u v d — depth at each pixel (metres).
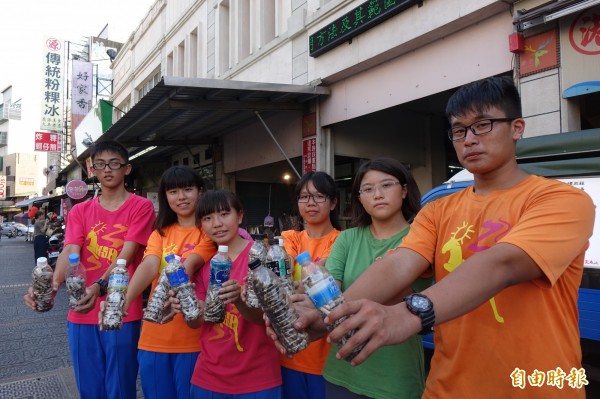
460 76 5.41
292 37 7.92
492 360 1.23
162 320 2.17
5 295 7.94
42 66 22.11
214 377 2.09
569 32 4.25
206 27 11.20
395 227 1.96
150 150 11.80
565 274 1.25
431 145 8.49
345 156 7.81
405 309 0.98
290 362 2.26
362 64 6.54
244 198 10.66
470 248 1.34
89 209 2.85
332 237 2.53
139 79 16.17
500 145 1.33
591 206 1.22
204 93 6.41
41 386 3.68
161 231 2.63
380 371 1.73
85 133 12.92
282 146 8.41
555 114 4.35
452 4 5.22
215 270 1.98
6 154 46.81
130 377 2.63
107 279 2.51
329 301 1.10
